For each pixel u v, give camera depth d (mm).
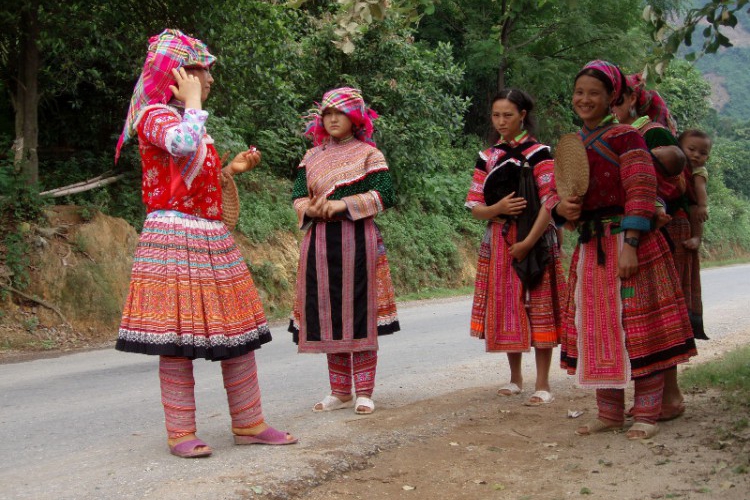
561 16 22250
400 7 4738
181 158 3727
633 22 23141
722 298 13469
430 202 18953
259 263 12523
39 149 12547
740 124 62719
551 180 4816
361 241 4879
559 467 3752
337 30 4441
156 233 3729
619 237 4082
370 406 4879
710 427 4250
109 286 9875
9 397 5855
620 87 4125
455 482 3602
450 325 10438
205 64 3840
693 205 5055
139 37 11594
